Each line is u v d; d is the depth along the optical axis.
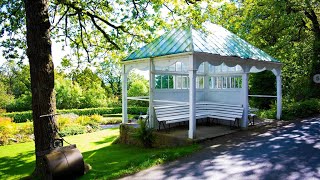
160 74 10.82
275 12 16.12
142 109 31.02
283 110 13.06
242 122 10.49
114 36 10.57
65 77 11.57
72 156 5.86
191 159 6.62
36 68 6.43
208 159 6.54
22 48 10.18
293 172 5.36
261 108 19.12
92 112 30.97
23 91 38.47
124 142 11.25
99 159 8.57
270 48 17.84
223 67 12.34
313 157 6.25
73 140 13.76
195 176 5.45
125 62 11.53
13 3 9.38
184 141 8.54
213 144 8.07
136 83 34.44
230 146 7.70
